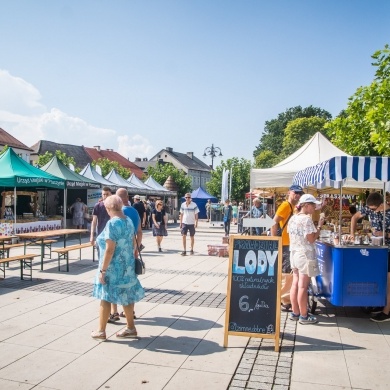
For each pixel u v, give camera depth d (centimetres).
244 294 501
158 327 562
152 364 441
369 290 587
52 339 511
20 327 555
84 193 2270
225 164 5562
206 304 682
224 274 956
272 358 462
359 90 1190
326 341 518
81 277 901
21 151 5653
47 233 1064
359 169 574
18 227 1559
